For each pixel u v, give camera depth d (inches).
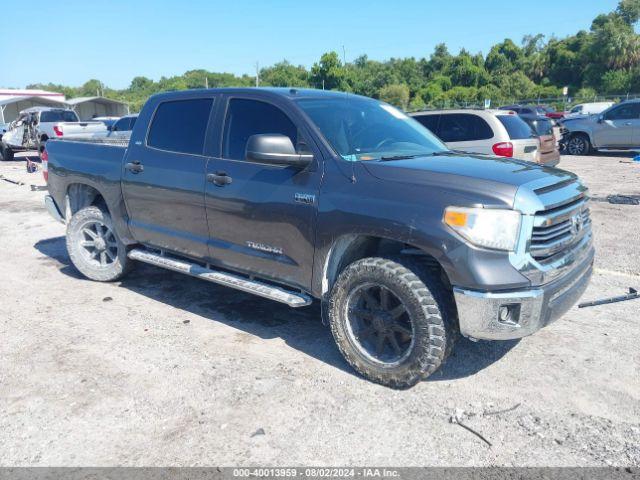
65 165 223.1
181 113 185.2
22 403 133.7
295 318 187.9
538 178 135.7
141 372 148.9
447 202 125.6
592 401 133.8
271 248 158.4
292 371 149.6
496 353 159.5
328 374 147.9
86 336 172.4
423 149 169.9
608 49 3016.7
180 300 205.5
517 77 2861.7
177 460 112.8
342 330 145.4
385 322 138.2
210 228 173.8
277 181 154.0
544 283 127.5
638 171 561.0
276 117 160.2
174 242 187.8
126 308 197.0
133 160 195.5
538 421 125.7
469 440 119.0
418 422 125.6
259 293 159.8
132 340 169.3
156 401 134.5
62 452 115.5
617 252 262.8
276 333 175.3
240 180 162.1
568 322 180.5
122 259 215.8
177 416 128.2
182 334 174.1
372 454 114.6
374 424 124.9
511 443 118.0
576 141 745.6
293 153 145.0
